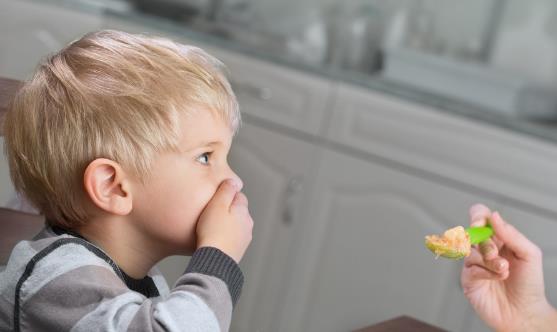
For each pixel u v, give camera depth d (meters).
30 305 1.04
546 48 3.52
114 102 1.07
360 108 2.99
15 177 1.14
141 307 0.99
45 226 1.18
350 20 3.81
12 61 3.62
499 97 3.13
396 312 2.92
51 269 1.04
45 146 1.09
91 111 1.07
